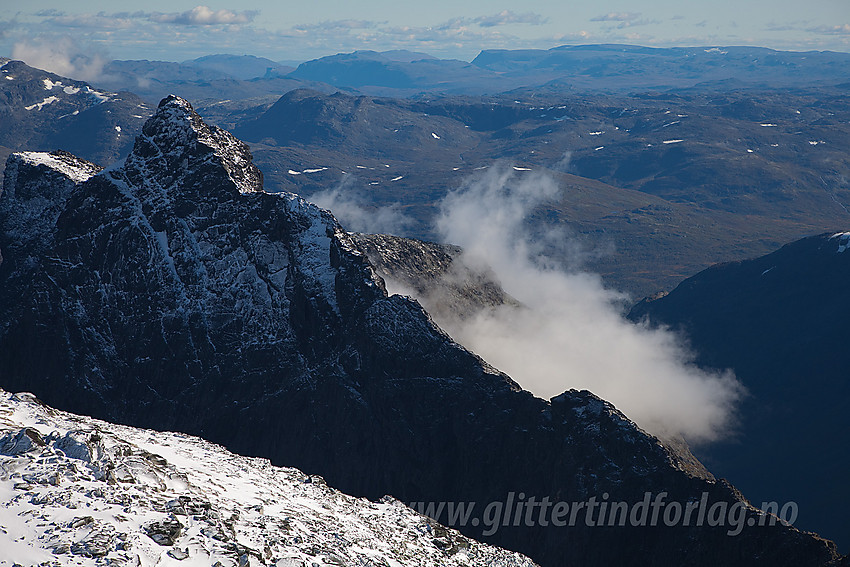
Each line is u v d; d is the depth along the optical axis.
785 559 120.38
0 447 59.56
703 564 125.44
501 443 148.25
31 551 47.53
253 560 54.56
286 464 158.38
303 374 166.12
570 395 149.25
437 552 77.88
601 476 137.88
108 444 67.75
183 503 58.44
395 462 152.38
